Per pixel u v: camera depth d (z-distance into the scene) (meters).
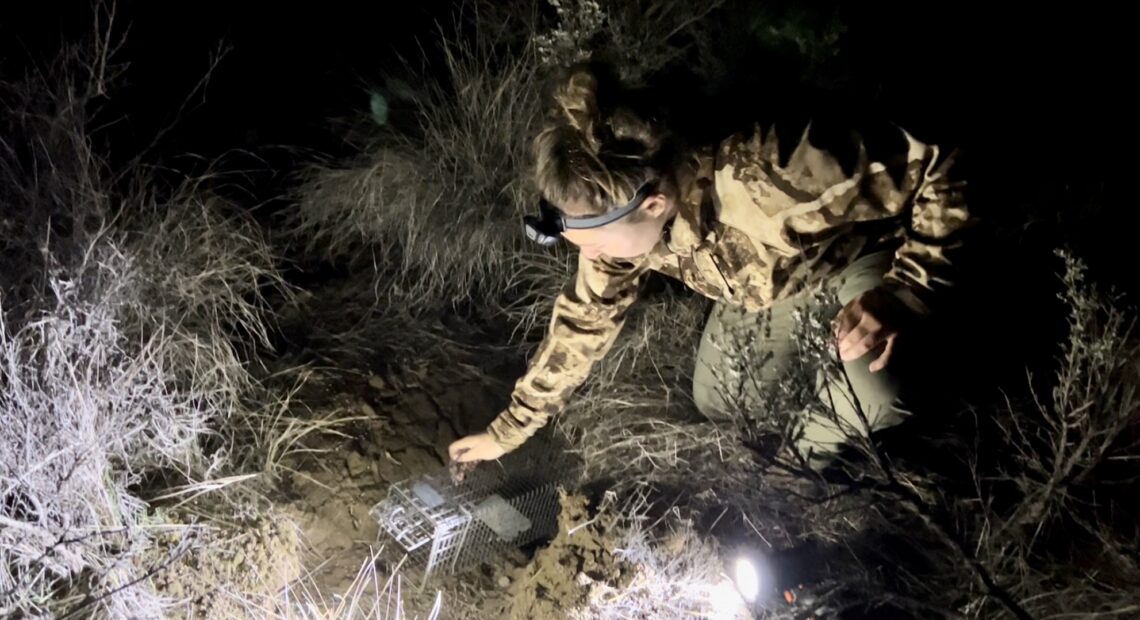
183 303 2.75
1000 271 2.40
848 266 2.15
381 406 2.81
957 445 2.34
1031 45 3.56
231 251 2.98
